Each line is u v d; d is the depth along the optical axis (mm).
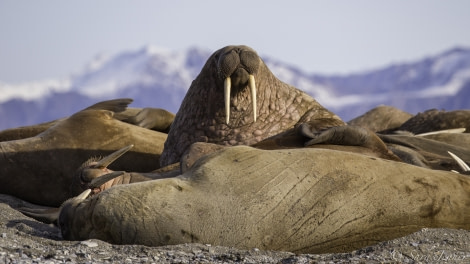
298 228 24594
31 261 21469
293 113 37094
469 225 25312
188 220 24578
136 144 41719
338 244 24688
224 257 23047
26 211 31344
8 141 41500
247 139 35969
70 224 25594
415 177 25734
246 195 24891
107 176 28547
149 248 23656
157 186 25188
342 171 25531
